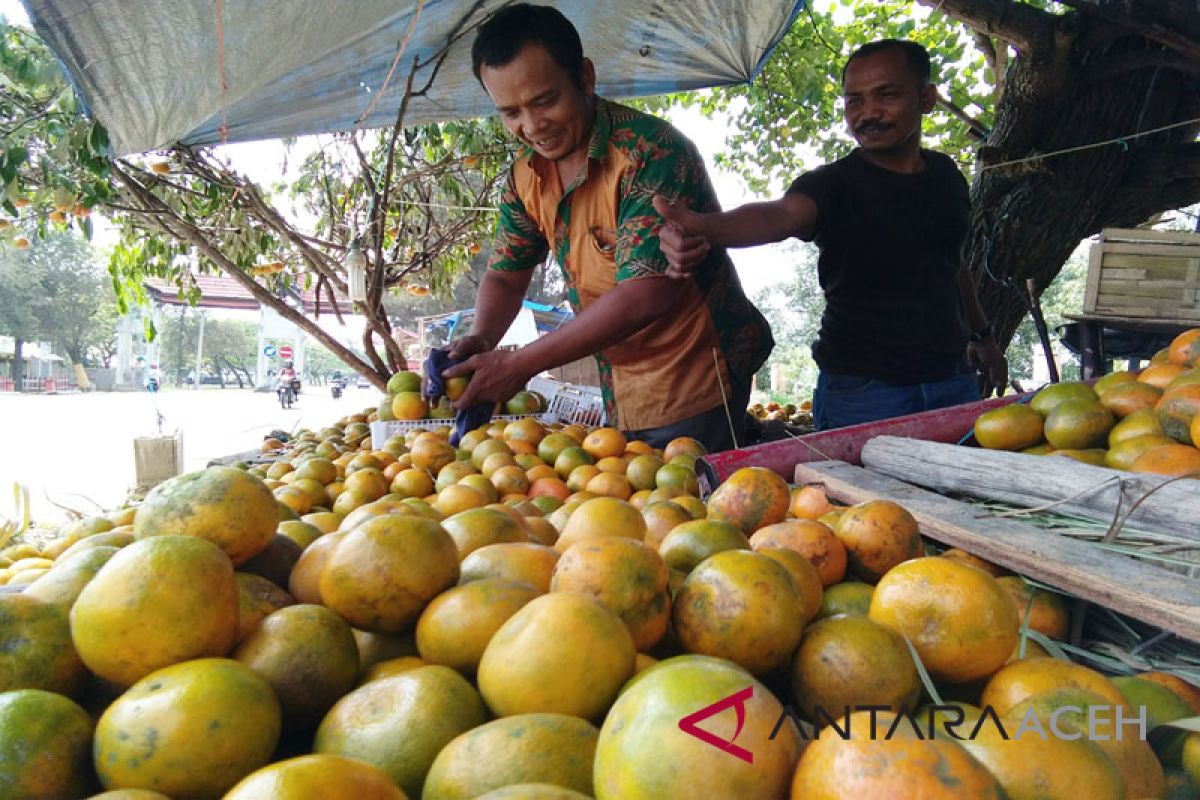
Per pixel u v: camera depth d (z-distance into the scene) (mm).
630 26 5223
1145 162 5598
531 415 4820
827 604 1457
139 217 7297
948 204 3633
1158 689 1195
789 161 9016
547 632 1003
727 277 3477
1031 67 5180
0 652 1067
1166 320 4605
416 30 4461
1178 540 1577
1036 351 20297
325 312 11578
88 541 1607
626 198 3012
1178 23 4488
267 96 4938
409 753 972
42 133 5352
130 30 3428
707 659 936
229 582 1119
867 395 3729
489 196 8555
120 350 41281
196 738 901
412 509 1866
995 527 1737
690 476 2645
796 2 5062
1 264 39156
